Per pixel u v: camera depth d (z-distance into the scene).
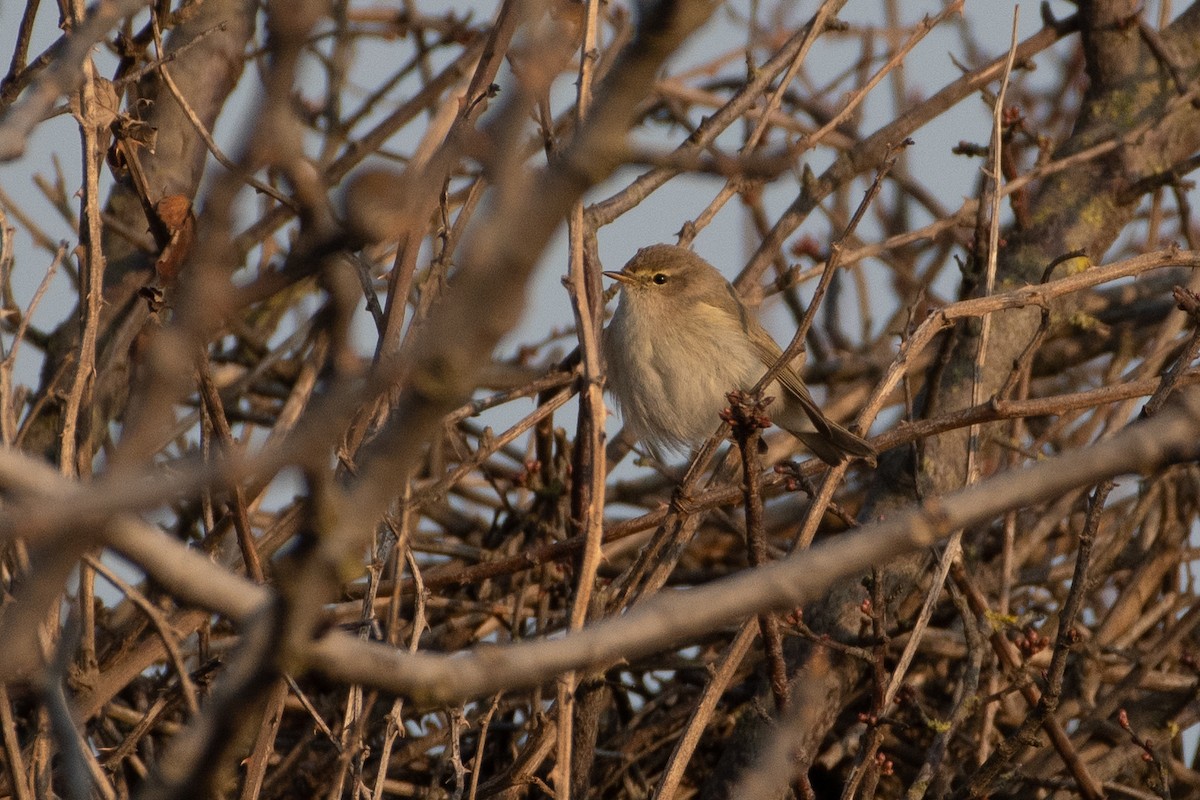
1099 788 9.51
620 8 12.59
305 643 3.29
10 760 7.10
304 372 10.09
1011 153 13.04
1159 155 13.17
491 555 11.75
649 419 12.85
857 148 12.34
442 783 10.87
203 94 10.52
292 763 9.98
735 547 13.66
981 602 9.81
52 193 12.16
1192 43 13.59
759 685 10.61
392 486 3.12
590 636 3.77
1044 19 13.10
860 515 11.73
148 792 3.71
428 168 4.43
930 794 10.07
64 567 3.30
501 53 8.05
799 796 8.02
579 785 8.59
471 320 2.88
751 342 12.61
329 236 3.59
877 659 8.44
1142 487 11.98
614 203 10.51
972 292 11.48
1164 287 14.61
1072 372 15.38
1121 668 11.74
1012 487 3.73
